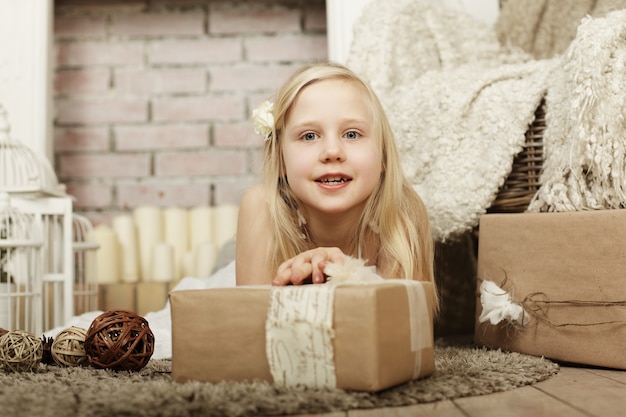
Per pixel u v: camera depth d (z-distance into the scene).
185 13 2.43
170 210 2.30
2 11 2.01
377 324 0.79
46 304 1.57
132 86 2.41
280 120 1.12
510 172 1.31
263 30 2.43
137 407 0.74
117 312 1.05
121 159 2.39
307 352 0.82
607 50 1.14
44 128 1.99
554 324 1.13
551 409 0.77
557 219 1.14
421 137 1.41
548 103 1.27
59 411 0.73
